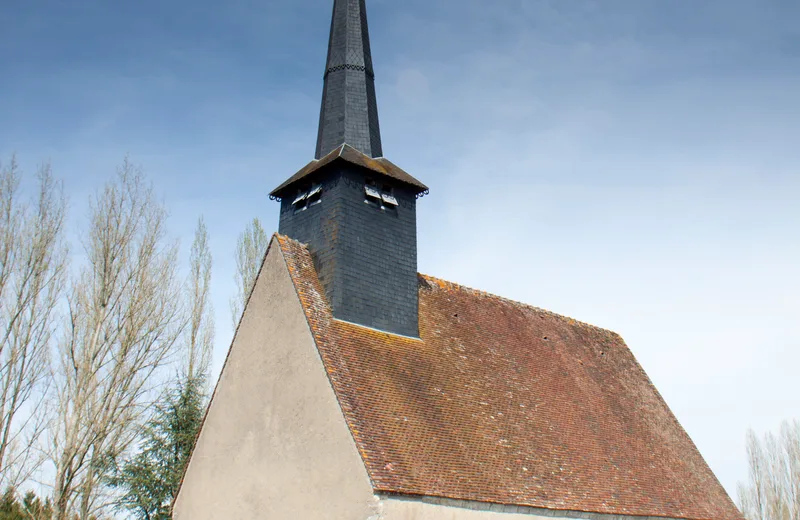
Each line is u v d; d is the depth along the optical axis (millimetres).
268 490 18547
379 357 19797
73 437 24469
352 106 24156
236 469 19984
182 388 29062
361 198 22203
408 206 23641
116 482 26203
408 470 16344
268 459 18875
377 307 21391
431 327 23031
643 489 22641
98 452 25344
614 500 20984
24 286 25828
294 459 17969
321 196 22391
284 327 19938
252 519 18797
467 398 20734
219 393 21766
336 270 20734
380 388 18516
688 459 26516
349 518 15781
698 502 24281
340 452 16625
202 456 21656
